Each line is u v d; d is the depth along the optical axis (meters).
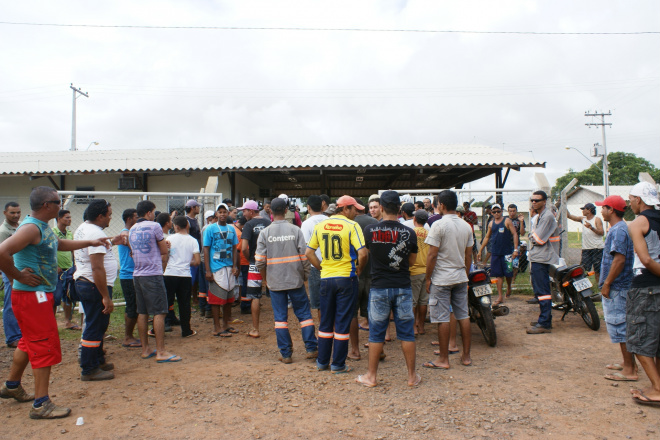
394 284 4.38
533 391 4.19
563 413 3.71
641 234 3.72
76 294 4.87
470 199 9.33
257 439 3.35
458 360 5.17
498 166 12.40
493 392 4.19
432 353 5.50
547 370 4.77
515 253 8.14
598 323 6.19
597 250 8.96
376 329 4.41
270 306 8.66
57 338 3.85
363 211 6.07
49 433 3.46
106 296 4.52
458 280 4.85
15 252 3.52
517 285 9.16
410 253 4.53
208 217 8.09
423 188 20.77
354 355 5.34
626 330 3.97
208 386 4.44
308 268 5.42
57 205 3.90
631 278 4.37
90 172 12.56
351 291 4.81
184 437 3.39
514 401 3.97
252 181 16.02
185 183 13.70
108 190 13.78
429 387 4.35
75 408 3.92
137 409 3.90
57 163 13.74
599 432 3.37
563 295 6.75
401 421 3.62
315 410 3.85
